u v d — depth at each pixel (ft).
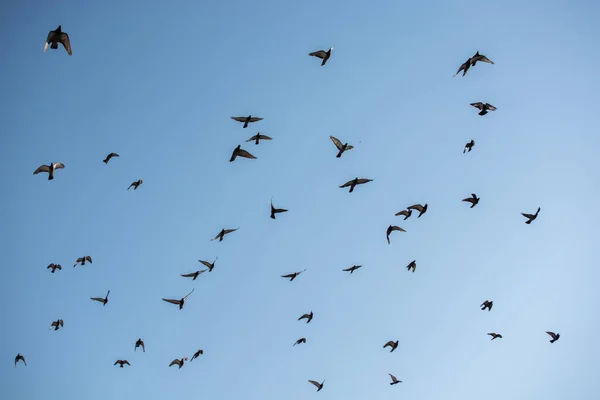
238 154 90.22
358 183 94.02
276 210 96.78
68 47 64.69
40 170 87.10
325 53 91.20
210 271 101.14
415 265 112.78
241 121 94.22
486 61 92.63
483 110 101.14
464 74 94.22
